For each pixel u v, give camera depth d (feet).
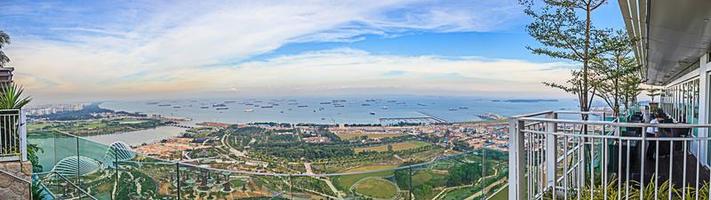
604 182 12.74
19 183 28.99
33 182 30.94
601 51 30.14
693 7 13.43
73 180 29.40
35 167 31.86
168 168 25.62
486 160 18.53
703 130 22.74
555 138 14.44
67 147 30.12
